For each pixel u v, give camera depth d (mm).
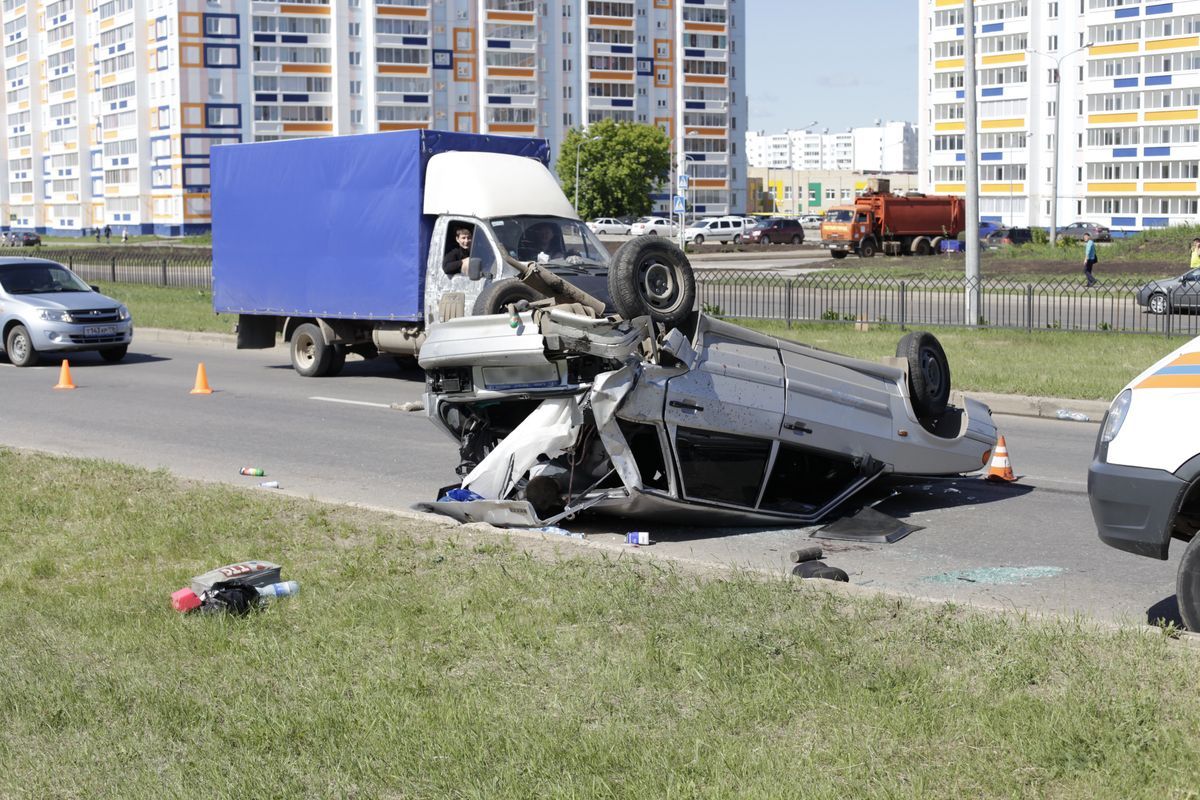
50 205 134250
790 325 25531
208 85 110188
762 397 8844
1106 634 5582
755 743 4578
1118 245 58875
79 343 20594
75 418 14656
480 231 16078
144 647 5809
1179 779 4164
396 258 17156
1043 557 8250
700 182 131125
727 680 5152
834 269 50156
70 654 5754
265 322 20219
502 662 5492
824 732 4664
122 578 7062
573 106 124312
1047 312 27297
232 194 19812
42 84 133125
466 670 5426
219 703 5102
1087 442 13305
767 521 9055
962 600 7156
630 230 98188
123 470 10227
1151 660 5207
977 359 19484
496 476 8969
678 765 4395
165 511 8656
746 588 6367
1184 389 5949
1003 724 4617
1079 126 111000
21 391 17266
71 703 5125
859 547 8531
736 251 72375
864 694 4938
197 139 110438
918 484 10773
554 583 6574
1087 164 110500
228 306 20109
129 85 115938
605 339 8164
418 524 8172
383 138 17219
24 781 4469
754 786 4191
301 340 19078
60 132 129750
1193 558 5859
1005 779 4211
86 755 4660
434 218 16859
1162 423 5941
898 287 28312
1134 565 7996
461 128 119375
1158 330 24359
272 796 4293
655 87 128875
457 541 7691
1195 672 5066
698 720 4793
